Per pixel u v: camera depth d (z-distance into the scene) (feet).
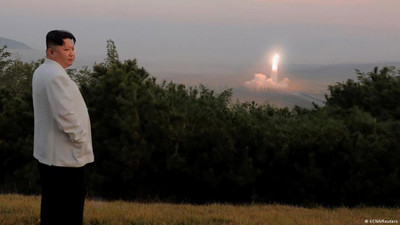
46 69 9.34
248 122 30.81
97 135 31.07
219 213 19.17
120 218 16.29
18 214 16.20
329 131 28.17
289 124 31.14
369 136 28.25
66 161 9.36
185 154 30.48
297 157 29.01
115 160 30.30
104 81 31.83
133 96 30.71
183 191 31.63
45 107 9.33
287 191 29.50
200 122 30.68
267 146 29.58
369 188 27.02
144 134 30.30
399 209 24.82
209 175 28.89
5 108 35.96
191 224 16.10
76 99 9.34
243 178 28.25
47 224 9.57
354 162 27.02
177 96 33.19
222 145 29.48
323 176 27.73
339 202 28.07
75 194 9.62
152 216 16.98
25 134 35.60
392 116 34.37
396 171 27.63
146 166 30.19
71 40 9.70
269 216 18.95
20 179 33.94
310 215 20.68
